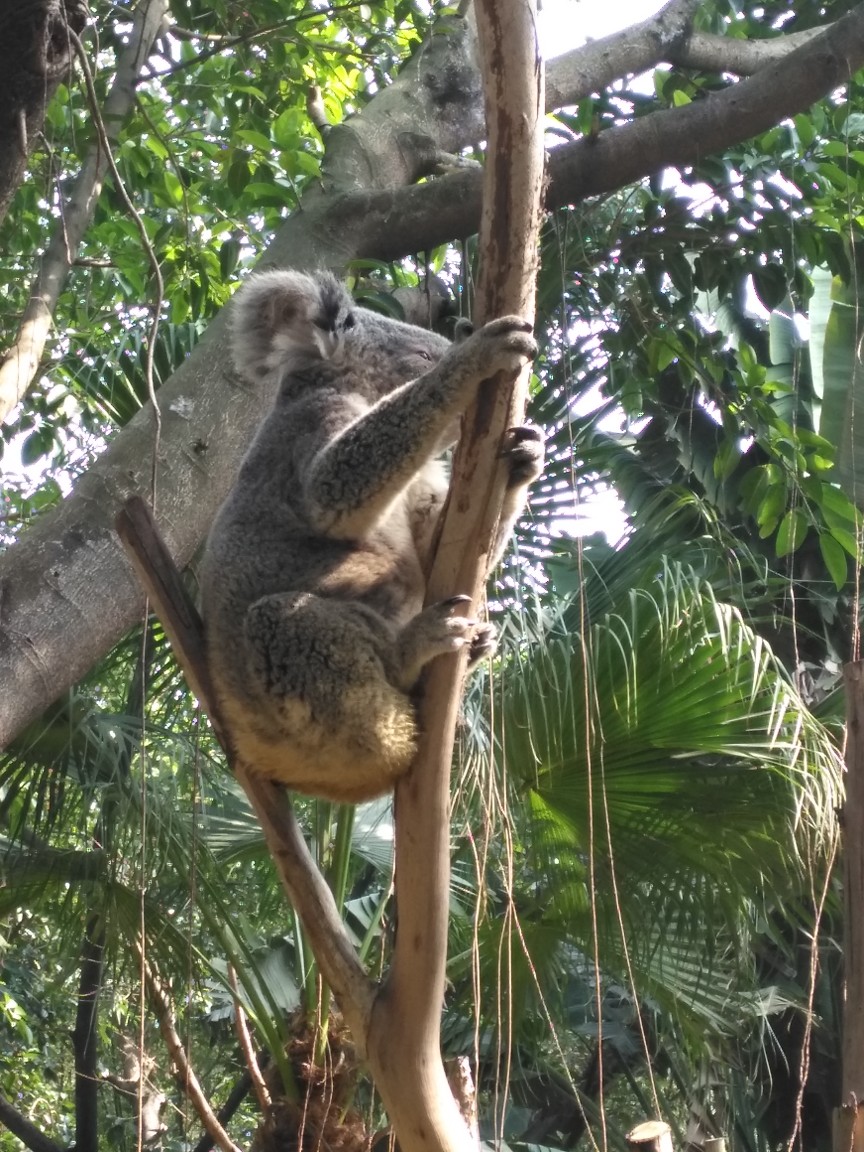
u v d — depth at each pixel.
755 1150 6.39
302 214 5.02
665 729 4.13
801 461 5.01
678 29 6.13
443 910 2.59
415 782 2.67
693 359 5.70
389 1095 2.62
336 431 3.45
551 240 5.40
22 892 4.54
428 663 2.71
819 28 6.56
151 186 5.33
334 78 7.00
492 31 2.34
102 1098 8.91
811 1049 6.53
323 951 2.76
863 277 5.56
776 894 4.33
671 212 5.61
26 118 3.36
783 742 4.07
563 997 5.19
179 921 4.65
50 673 3.56
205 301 5.69
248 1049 4.21
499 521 2.69
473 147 6.29
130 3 5.32
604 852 4.34
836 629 6.81
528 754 4.23
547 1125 7.40
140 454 4.00
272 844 2.95
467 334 2.95
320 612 2.91
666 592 4.21
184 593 3.13
